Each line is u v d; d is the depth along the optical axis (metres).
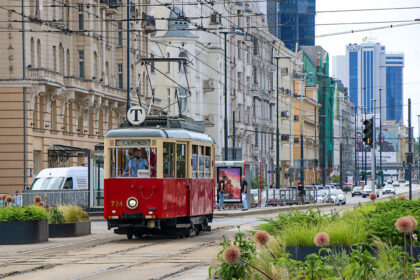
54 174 85.62
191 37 164.62
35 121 105.75
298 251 30.12
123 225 48.44
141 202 47.94
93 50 121.94
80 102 118.69
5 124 102.50
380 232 30.81
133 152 48.34
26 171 102.31
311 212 38.31
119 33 136.50
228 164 95.44
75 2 118.75
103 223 73.06
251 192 109.06
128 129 48.78
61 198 79.62
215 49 179.50
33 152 104.62
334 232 30.25
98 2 124.44
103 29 126.94
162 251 41.59
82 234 55.12
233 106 193.12
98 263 35.91
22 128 102.38
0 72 103.00
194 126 54.59
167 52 164.50
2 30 102.31
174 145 49.50
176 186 49.78
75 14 118.88
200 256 38.28
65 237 53.75
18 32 102.44
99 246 45.72
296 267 24.61
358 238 29.95
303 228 31.78
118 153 48.50
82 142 120.81
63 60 115.44
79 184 87.00
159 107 153.00
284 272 24.39
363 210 43.53
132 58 138.88
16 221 48.34
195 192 52.78
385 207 41.97
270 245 30.84
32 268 34.19
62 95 111.50
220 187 92.75
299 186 128.75
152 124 50.84
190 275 30.42
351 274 21.97
